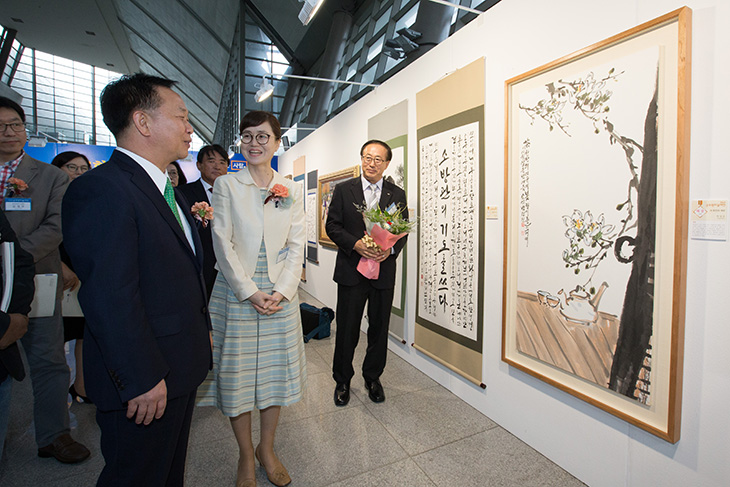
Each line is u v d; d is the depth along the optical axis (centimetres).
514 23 178
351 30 687
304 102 861
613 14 135
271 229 149
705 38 112
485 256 200
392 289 221
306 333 336
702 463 116
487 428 193
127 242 82
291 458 170
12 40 1055
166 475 96
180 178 294
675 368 118
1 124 158
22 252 110
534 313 168
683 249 117
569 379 155
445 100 226
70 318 212
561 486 151
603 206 138
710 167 112
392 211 210
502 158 187
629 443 135
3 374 106
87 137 1627
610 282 137
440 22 410
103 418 89
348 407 215
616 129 133
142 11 966
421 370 263
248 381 146
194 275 102
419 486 152
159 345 90
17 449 177
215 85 1276
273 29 851
